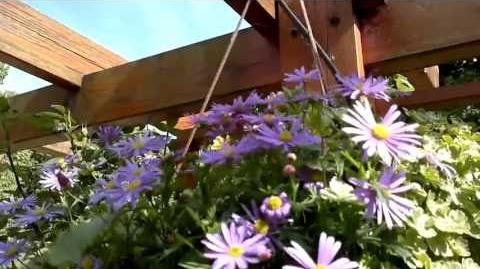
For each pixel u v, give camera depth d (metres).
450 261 0.27
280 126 0.24
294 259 0.19
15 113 0.40
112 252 0.23
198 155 0.26
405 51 0.44
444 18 0.44
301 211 0.21
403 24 0.45
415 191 0.27
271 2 0.46
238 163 0.23
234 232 0.19
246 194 0.22
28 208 0.33
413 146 0.22
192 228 0.22
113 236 0.24
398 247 0.21
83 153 0.39
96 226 0.26
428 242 0.27
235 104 0.27
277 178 0.22
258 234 0.19
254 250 0.18
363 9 0.46
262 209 0.20
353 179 0.21
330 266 0.19
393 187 0.21
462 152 0.34
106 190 0.24
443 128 0.39
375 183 0.20
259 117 0.25
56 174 0.35
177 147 0.31
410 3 0.45
